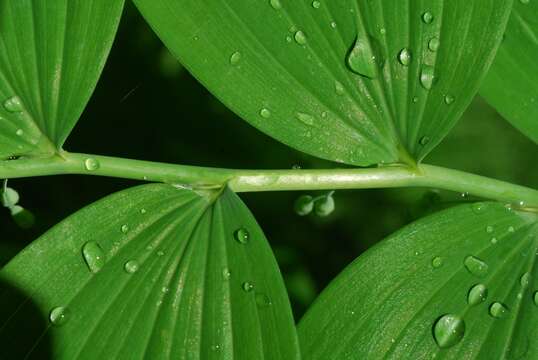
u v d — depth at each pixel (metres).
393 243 0.27
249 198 0.36
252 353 0.26
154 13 0.27
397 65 0.27
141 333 0.26
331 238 0.36
